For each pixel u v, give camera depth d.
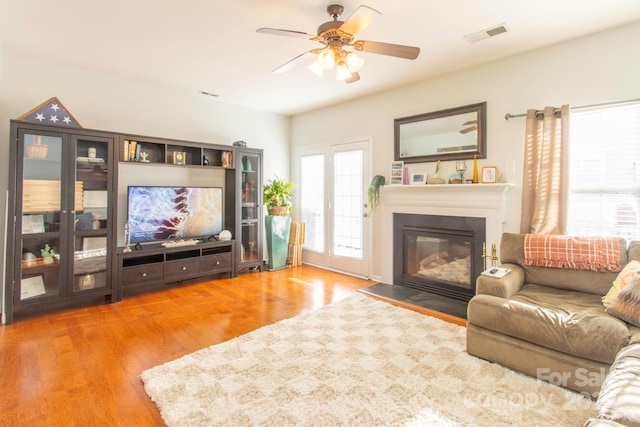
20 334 2.78
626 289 2.02
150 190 4.09
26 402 1.88
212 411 1.79
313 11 2.48
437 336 2.73
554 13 2.52
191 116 4.59
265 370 2.21
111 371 2.21
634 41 2.68
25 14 2.53
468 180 3.61
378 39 2.93
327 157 5.21
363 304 3.53
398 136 4.23
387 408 1.82
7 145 3.29
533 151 3.09
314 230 5.50
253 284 4.35
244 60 3.42
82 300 3.50
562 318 2.03
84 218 3.50
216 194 4.71
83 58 3.38
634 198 2.74
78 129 3.38
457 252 3.77
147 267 3.86
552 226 2.97
